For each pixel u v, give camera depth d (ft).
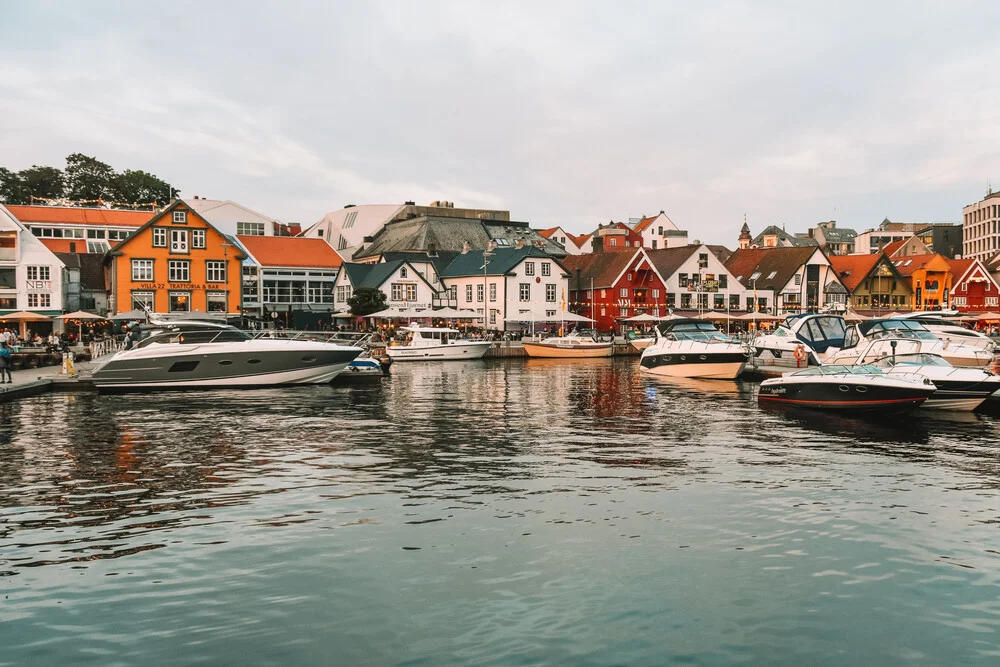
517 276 248.73
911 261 334.65
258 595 30.50
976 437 68.49
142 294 201.98
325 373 117.70
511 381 130.62
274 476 51.37
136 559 34.55
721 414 84.58
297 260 249.96
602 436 69.00
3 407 89.45
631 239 386.93
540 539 37.50
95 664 25.09
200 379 110.22
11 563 34.01
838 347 136.87
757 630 27.66
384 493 46.68
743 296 288.51
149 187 366.84
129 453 59.67
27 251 192.75
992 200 499.10
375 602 29.86
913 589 31.32
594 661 25.34
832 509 43.16
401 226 335.67
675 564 34.04
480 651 25.94
